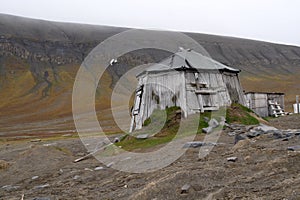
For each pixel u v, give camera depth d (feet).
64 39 517.55
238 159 30.40
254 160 28.99
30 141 115.03
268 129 45.16
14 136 151.64
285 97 283.79
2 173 43.50
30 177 39.34
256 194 20.11
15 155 63.82
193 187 22.88
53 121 226.17
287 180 21.70
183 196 21.81
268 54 545.03
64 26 568.41
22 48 460.96
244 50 533.55
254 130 45.03
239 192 20.95
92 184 31.09
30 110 274.36
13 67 408.67
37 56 449.48
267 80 404.77
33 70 409.69
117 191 26.89
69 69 422.41
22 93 334.24
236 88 64.75
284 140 36.01
